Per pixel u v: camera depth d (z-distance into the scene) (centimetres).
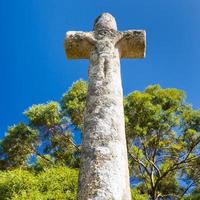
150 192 1700
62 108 1659
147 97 1648
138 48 601
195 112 1697
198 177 1684
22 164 1622
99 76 527
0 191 1177
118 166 435
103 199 402
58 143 1641
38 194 1133
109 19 617
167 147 1695
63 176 1229
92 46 584
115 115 484
